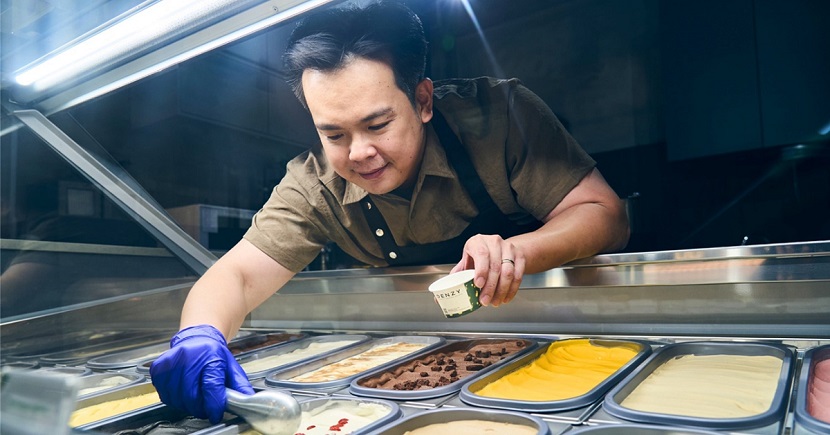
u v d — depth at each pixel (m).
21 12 1.17
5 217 1.71
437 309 1.67
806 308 1.19
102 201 1.91
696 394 1.01
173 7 1.11
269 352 1.68
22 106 1.73
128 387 1.33
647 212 2.11
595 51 2.07
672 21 2.04
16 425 0.59
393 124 1.31
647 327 1.37
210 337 1.08
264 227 1.58
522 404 0.96
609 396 0.96
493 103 1.49
